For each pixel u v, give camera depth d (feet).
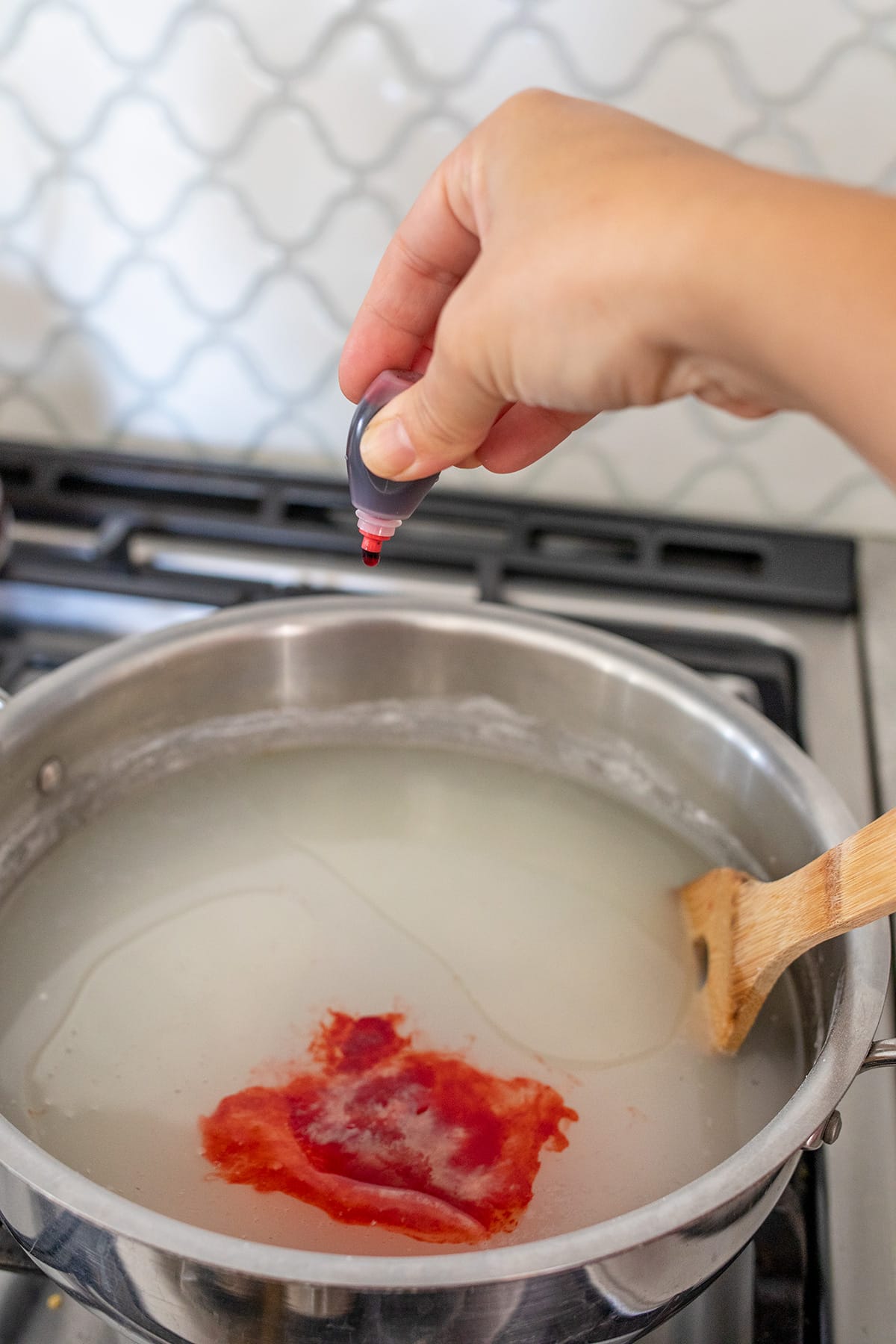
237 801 2.01
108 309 2.68
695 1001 1.71
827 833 1.60
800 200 0.98
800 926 1.44
